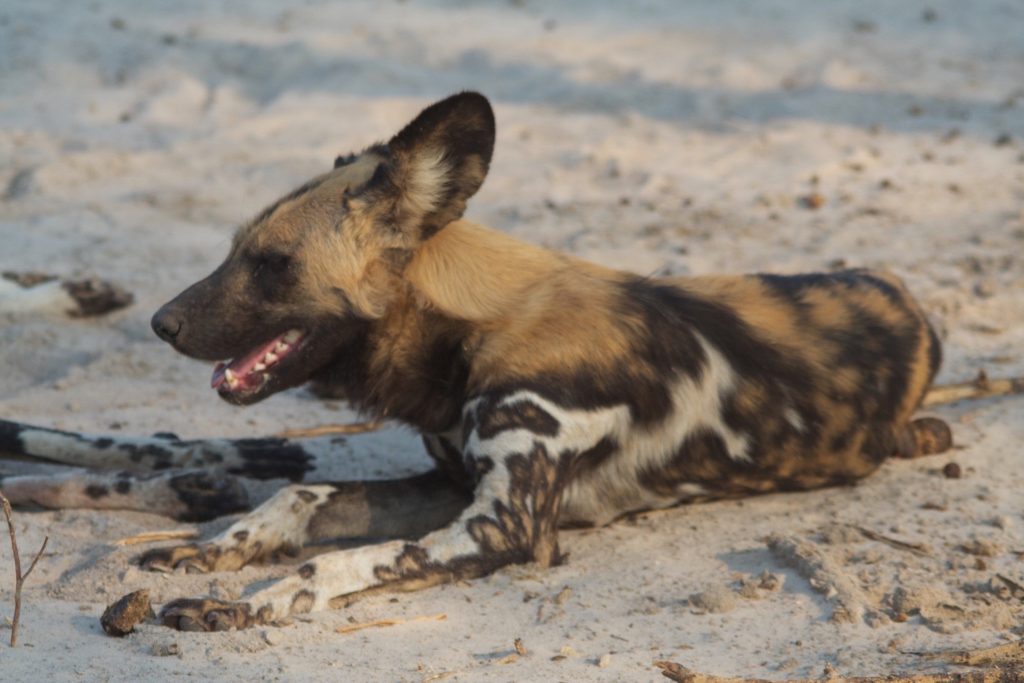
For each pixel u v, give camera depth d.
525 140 35.78
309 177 32.16
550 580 13.91
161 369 21.89
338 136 35.06
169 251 27.27
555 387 14.65
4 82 38.78
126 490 16.02
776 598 13.36
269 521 14.52
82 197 30.61
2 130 35.06
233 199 30.70
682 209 30.59
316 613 12.83
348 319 14.85
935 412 19.81
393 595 13.40
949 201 31.27
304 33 43.31
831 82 40.84
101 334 23.53
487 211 30.47
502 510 14.02
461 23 45.62
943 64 43.41
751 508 16.25
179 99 38.16
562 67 41.19
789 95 39.75
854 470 16.77
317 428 19.38
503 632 12.53
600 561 14.56
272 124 36.06
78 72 39.81
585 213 30.28
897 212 30.41
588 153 34.50
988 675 11.12
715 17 47.12
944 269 26.50
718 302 16.45
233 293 14.73
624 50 43.28
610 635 12.45
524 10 47.66
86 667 11.19
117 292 24.12
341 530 15.02
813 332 16.59
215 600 12.47
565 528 15.70
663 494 15.84
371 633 12.42
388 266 14.90
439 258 15.05
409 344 15.08
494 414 14.48
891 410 16.89
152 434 19.06
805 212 30.45
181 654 11.62
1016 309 24.64
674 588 13.70
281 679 11.07
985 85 41.66
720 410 15.70
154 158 33.38
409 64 41.25
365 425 19.56
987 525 15.46
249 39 42.44
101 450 17.42
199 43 41.94
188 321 14.63
